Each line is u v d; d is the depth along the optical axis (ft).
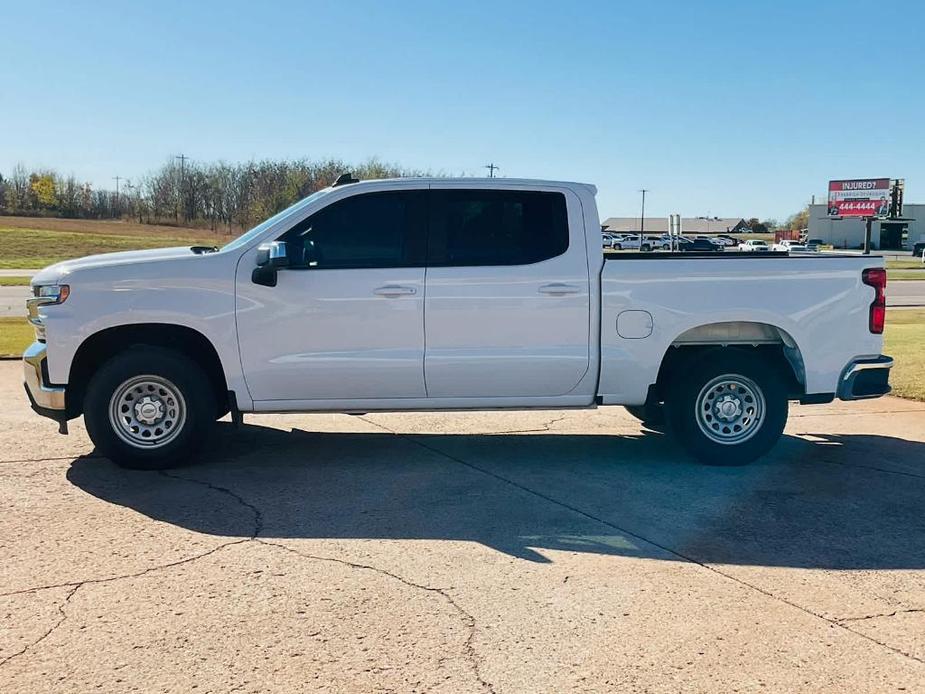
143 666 11.26
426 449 23.63
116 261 20.40
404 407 21.02
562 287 20.74
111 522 16.98
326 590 13.75
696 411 21.62
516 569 14.75
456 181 20.94
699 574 14.65
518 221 21.01
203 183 289.53
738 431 21.88
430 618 12.77
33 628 12.32
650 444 24.49
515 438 25.22
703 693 10.78
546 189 21.07
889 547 16.08
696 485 20.16
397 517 17.52
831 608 13.34
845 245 308.40
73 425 25.80
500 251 20.83
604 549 15.79
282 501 18.51
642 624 12.67
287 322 20.30
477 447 23.97
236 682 10.89
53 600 13.26
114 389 20.10
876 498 19.22
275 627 12.42
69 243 204.13
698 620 12.84
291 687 10.78
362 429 26.30
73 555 15.17
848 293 21.54
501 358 20.71
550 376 20.97
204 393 20.51
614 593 13.79
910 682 11.12
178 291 20.07
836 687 10.98
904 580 14.51
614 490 19.67
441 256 20.66
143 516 17.37
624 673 11.24
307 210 20.65
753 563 15.20
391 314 20.43
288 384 20.52
